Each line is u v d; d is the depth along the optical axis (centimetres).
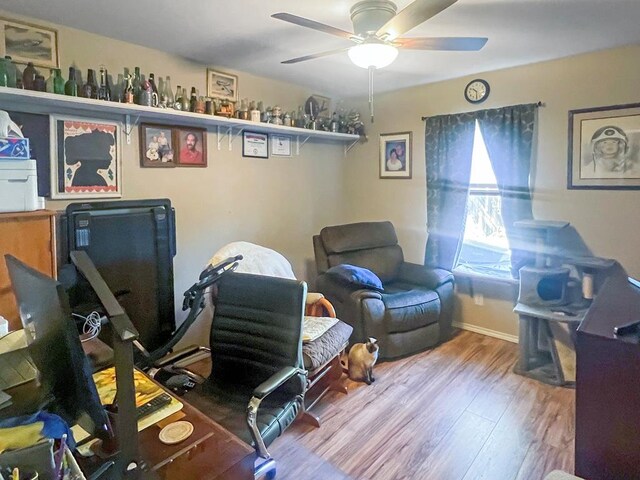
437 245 396
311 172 434
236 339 200
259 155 381
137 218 285
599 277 296
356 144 461
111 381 139
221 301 206
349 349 325
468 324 396
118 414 88
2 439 90
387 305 325
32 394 129
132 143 295
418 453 219
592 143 312
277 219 403
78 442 110
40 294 94
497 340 371
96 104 251
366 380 295
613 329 152
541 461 211
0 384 133
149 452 108
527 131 338
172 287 306
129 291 282
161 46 290
